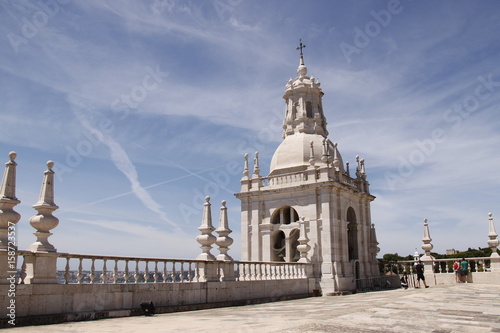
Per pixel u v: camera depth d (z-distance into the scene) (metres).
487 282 36.22
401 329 11.52
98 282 17.61
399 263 48.50
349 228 42.22
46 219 16.19
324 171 38.16
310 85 45.44
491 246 36.72
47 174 16.77
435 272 44.38
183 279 21.72
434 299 20.94
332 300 26.98
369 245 43.97
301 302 26.11
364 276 41.47
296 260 39.03
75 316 15.88
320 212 37.72
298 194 39.06
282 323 13.12
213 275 23.56
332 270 35.59
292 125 44.94
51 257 15.93
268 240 39.88
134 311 18.09
